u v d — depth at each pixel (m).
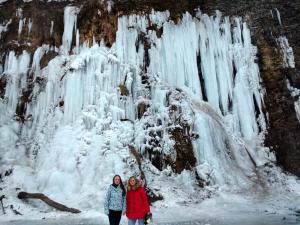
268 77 20.73
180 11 21.66
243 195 15.49
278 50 21.08
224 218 11.71
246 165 17.94
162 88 18.64
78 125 16.62
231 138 18.73
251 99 20.28
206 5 22.12
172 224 10.62
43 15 21.67
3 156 16.59
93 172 14.91
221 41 21.53
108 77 17.88
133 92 18.45
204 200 14.78
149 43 20.98
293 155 18.64
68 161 15.36
